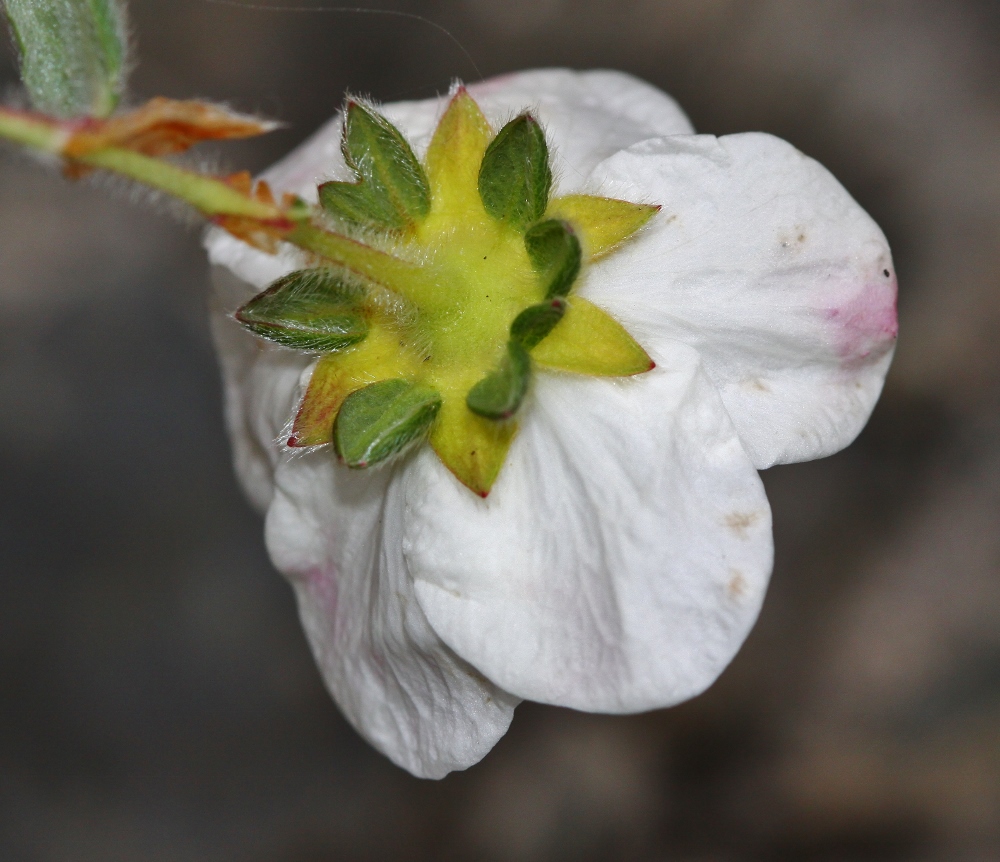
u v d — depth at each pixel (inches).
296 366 5.6
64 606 9.3
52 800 9.1
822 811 9.1
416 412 5.3
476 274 5.3
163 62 9.4
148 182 5.1
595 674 5.2
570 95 5.8
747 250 5.3
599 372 5.2
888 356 5.4
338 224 5.3
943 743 9.0
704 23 9.2
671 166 5.4
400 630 5.4
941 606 9.3
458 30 9.3
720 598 5.2
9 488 9.2
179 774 9.4
